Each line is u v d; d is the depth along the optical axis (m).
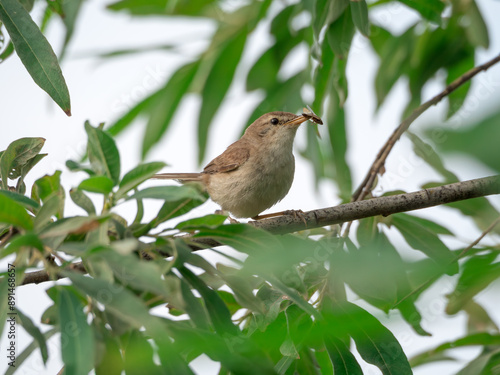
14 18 6.25
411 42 11.48
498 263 4.88
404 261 3.49
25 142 6.09
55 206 4.50
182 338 4.17
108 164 4.90
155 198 4.48
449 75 11.27
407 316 6.68
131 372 4.20
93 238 4.33
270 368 4.23
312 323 5.90
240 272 4.95
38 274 5.84
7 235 5.27
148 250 4.77
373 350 5.80
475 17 10.17
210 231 4.89
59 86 6.20
